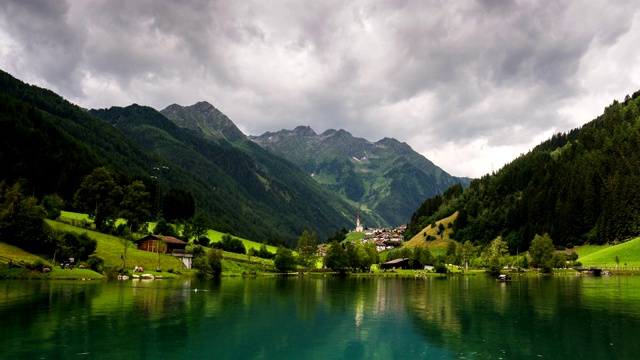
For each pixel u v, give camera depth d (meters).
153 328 45.62
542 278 152.62
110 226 141.50
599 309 65.38
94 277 93.56
